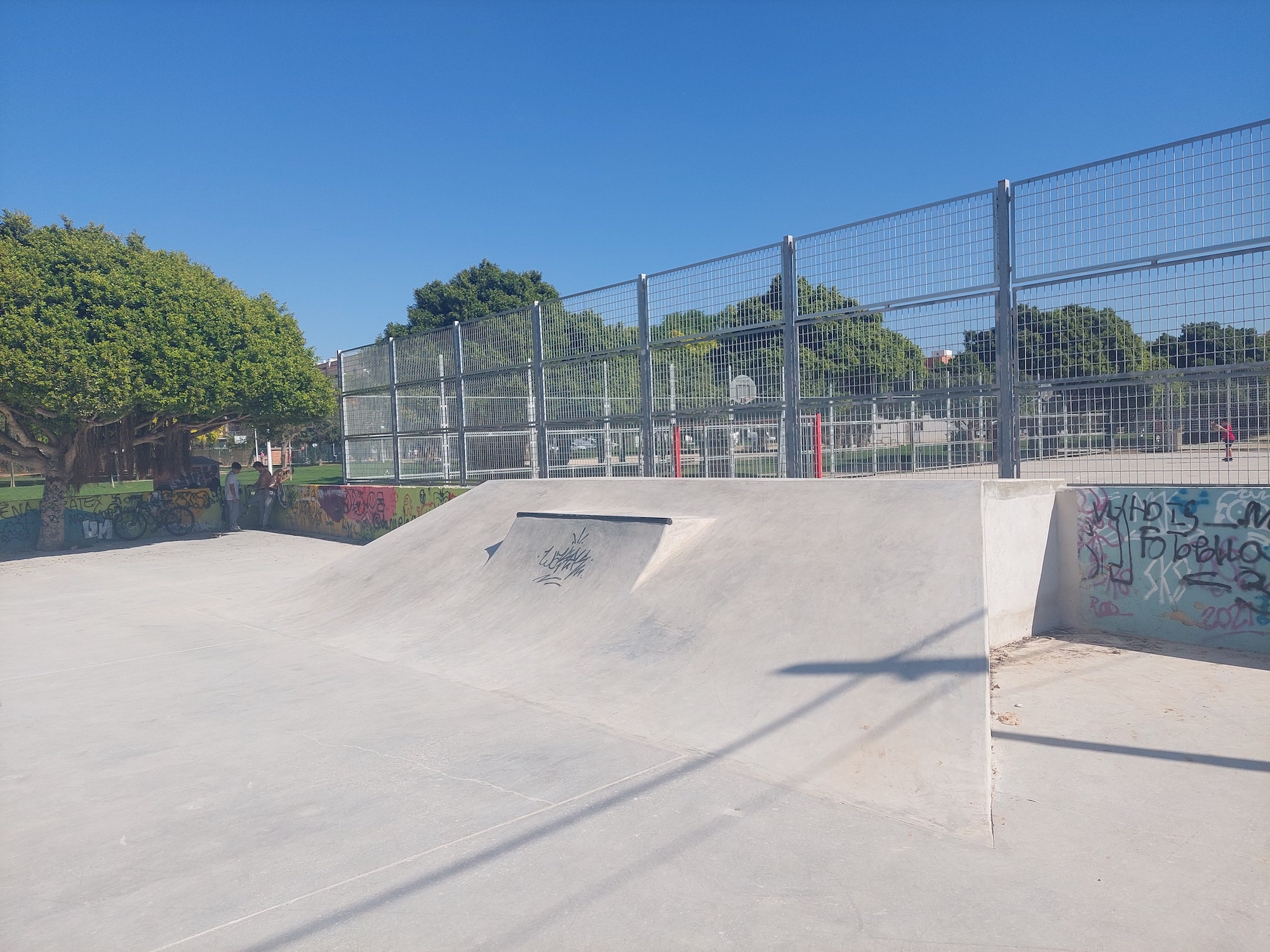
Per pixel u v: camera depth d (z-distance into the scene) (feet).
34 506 61.67
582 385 41.88
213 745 18.35
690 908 10.84
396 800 14.75
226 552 57.72
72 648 29.27
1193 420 22.41
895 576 20.11
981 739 14.55
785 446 32.55
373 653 26.58
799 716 16.65
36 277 49.88
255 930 10.75
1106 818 13.01
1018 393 26.07
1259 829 12.52
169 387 53.36
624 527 27.73
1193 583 22.43
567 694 20.39
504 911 10.96
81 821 14.57
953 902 10.75
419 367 55.88
